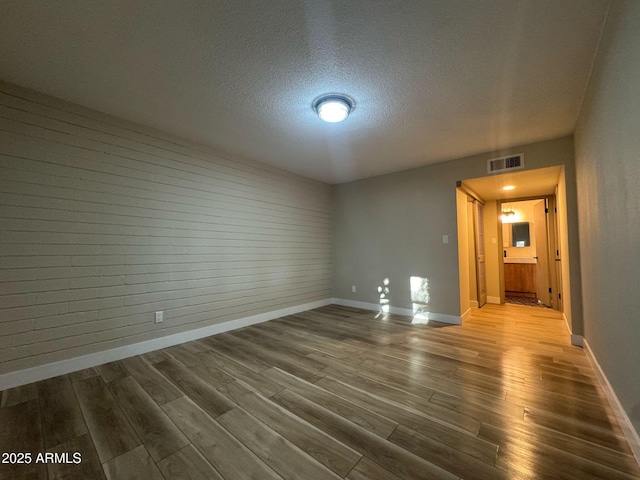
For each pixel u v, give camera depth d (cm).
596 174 204
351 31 167
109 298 262
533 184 410
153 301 293
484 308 488
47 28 164
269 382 219
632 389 145
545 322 393
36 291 224
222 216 360
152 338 290
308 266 490
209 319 341
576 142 282
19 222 218
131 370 242
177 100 243
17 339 215
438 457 139
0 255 210
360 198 502
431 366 247
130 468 133
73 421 170
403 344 305
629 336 148
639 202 128
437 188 409
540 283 544
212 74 208
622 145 146
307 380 222
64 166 241
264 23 162
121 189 273
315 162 409
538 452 142
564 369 239
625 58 134
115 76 210
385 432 159
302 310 473
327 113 244
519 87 221
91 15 155
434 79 212
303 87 223
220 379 224
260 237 407
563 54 184
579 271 300
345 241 523
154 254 295
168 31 167
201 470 132
